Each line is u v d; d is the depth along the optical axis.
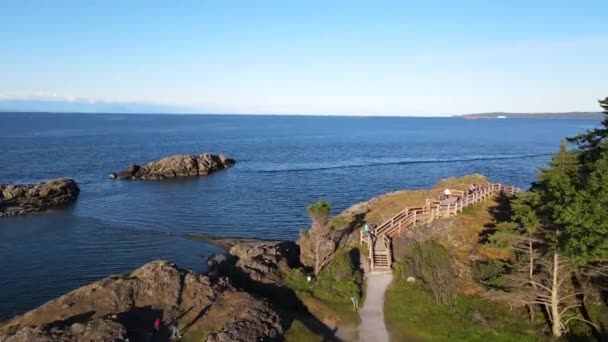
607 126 31.97
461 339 29.86
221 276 38.38
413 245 40.81
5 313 39.97
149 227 66.00
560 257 29.61
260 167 126.12
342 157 149.00
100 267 50.69
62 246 57.28
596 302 31.11
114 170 117.12
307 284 38.28
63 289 45.00
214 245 58.50
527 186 95.81
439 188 55.06
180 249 56.72
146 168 109.81
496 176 108.75
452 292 33.91
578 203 25.03
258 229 65.94
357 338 30.23
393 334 30.70
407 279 36.84
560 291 32.38
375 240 43.66
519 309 33.03
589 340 28.59
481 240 40.53
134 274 33.75
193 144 194.38
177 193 89.94
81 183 98.62
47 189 80.88
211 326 29.16
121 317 28.33
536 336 29.69
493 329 30.56
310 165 129.75
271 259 43.03
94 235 61.88
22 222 67.81
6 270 49.38
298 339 28.98
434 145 193.38
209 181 103.69
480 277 35.56
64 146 170.75
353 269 38.62
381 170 119.88
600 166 26.31
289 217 72.62
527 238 30.97
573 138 33.75
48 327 26.47
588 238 24.53
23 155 140.38
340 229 50.06
